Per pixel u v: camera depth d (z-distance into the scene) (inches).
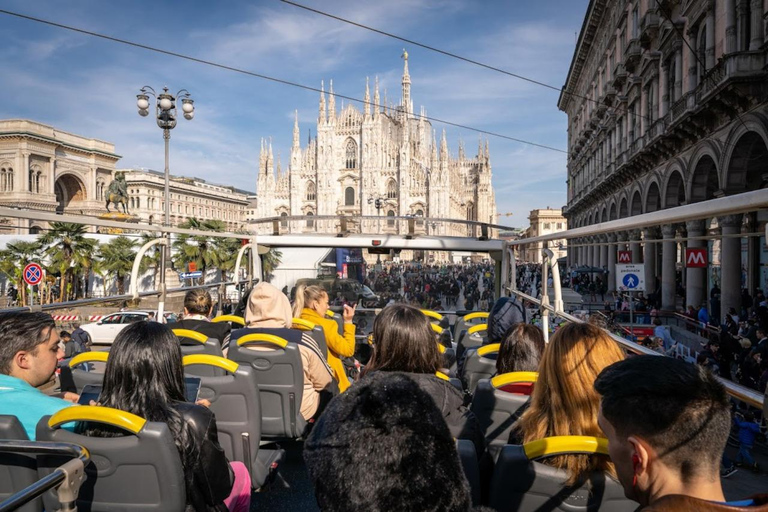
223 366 139.8
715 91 645.3
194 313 217.3
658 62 1002.1
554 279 240.4
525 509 89.4
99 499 95.7
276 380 167.8
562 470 87.4
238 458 142.9
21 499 69.5
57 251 806.5
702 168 792.3
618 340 166.6
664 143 885.2
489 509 66.8
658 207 1059.3
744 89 605.6
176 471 94.7
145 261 615.2
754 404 85.3
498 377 131.3
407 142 3718.0
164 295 257.9
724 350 421.1
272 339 166.9
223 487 108.1
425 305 392.2
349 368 277.1
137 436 92.9
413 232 391.9
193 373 167.5
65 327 618.8
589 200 1781.5
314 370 178.5
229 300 349.4
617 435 58.9
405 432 56.0
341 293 389.7
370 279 397.1
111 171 2898.6
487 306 386.3
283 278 400.8
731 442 181.0
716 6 719.1
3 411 107.5
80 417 93.2
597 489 86.2
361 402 60.9
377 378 66.3
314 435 64.8
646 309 717.3
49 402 110.8
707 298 756.6
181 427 100.5
